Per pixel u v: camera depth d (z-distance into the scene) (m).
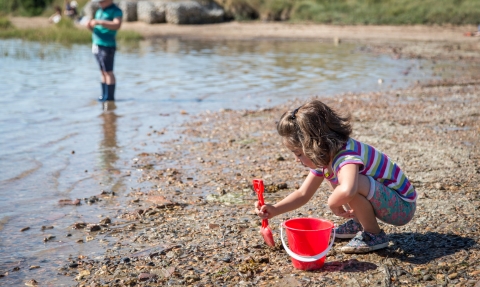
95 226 4.09
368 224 3.46
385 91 10.12
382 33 23.44
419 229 3.82
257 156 6.02
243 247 3.68
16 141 6.67
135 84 11.06
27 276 3.37
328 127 3.26
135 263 3.49
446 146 6.10
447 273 3.14
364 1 29.00
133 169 5.61
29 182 5.21
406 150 5.97
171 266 3.42
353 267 3.29
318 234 3.20
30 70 12.77
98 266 3.47
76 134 7.06
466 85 10.62
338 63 14.38
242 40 21.61
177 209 4.48
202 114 8.32
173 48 18.36
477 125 7.11
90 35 20.77
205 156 6.05
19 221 4.27
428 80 11.38
